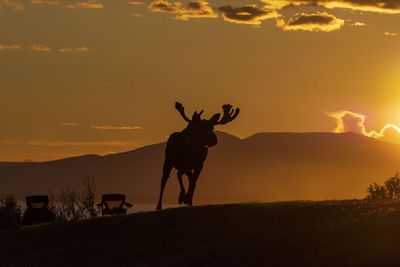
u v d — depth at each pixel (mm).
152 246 81812
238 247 75188
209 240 80500
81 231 96000
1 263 88125
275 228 81250
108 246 85562
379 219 79062
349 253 68188
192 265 71875
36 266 83000
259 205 97312
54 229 100750
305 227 80000
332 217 83750
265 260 69688
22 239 98750
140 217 98125
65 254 86062
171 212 98125
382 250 67938
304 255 69562
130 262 77500
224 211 94562
